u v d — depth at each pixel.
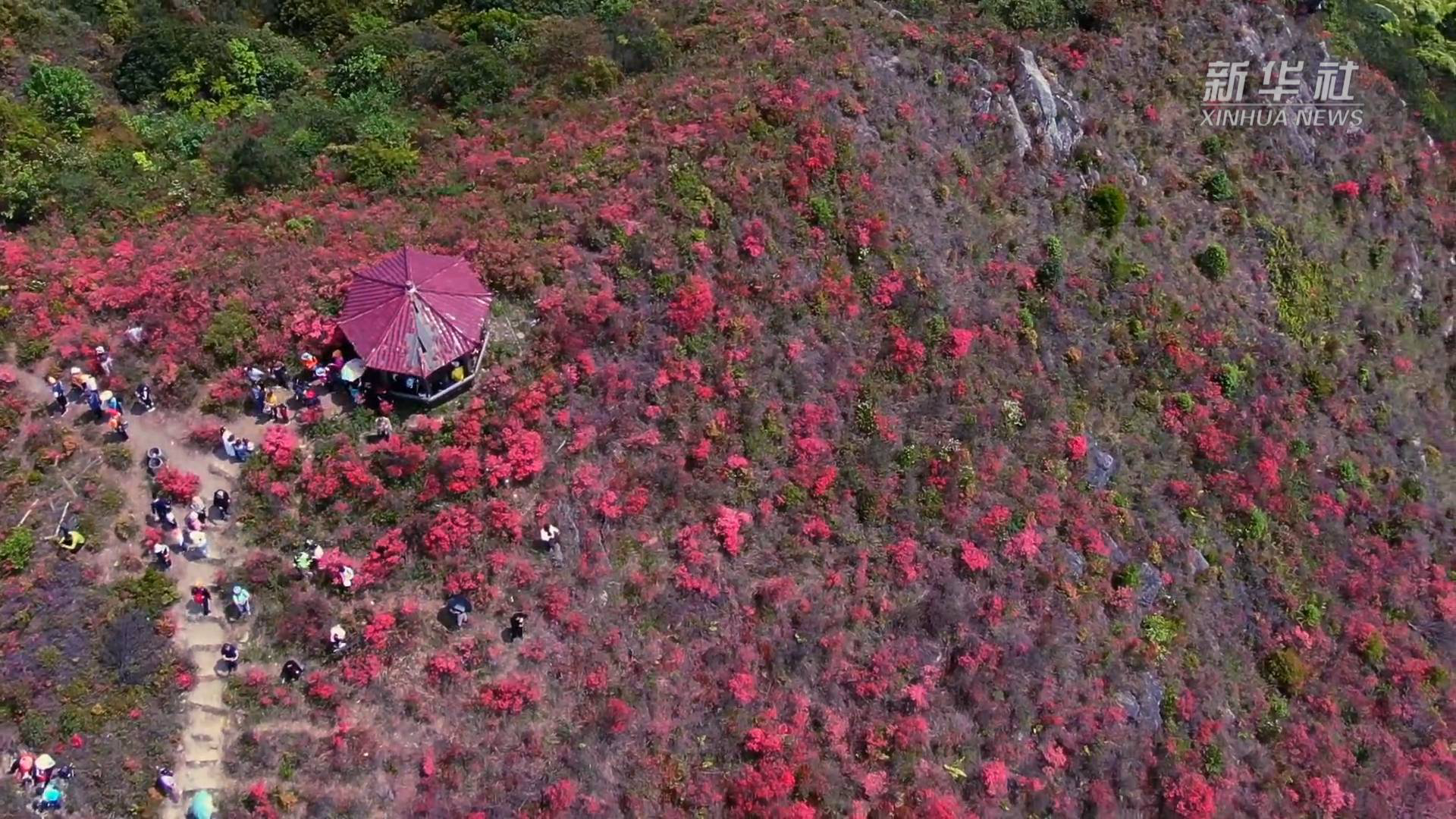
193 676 25.09
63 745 23.64
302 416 29.19
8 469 26.89
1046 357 37.47
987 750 29.89
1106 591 33.81
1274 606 36.81
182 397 28.84
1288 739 34.50
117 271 30.98
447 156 37.72
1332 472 40.34
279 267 31.56
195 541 26.30
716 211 34.62
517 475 28.72
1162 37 46.75
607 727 26.42
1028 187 41.12
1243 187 45.41
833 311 34.72
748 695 27.91
